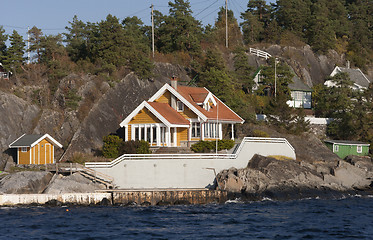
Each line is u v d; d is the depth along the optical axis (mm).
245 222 98438
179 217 103062
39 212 106125
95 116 165375
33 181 120125
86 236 85438
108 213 106625
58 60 188500
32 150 139750
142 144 140750
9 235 85312
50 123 160125
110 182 127812
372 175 148250
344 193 135125
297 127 176250
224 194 123375
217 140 146875
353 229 92812
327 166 148125
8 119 152625
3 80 173625
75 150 151250
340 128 190500
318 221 99938
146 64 193375
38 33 199875
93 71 187375
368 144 180125
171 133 151375
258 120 181000
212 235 87188
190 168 132375
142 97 184750
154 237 85375
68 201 115812
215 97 171250
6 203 113125
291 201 125562
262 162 139500
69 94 166750
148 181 130250
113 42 198125
